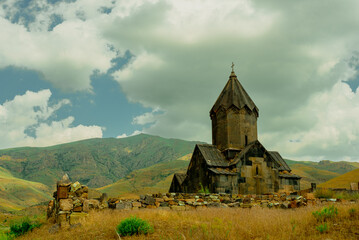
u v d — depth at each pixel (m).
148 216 17.08
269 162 35.81
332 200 23.41
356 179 67.25
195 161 37.41
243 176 34.28
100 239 13.76
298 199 23.56
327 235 12.13
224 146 37.28
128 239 13.37
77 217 17.78
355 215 14.04
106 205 20.52
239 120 37.66
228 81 41.09
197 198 23.94
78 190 19.00
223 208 21.89
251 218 15.81
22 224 18.81
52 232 16.89
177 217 17.11
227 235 12.64
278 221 14.30
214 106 39.75
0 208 104.00
